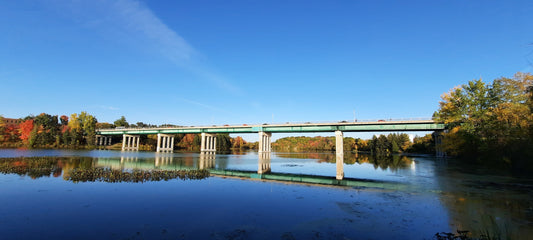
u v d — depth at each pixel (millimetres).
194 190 22734
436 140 87938
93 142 130500
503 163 41156
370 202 19125
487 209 17250
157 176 29484
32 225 13070
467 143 52625
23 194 19672
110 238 11516
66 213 15148
